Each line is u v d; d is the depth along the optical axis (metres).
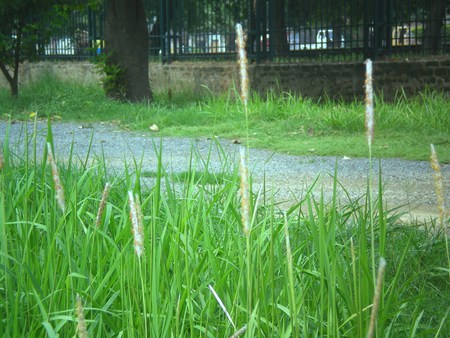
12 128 14.52
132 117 15.46
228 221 4.29
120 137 13.10
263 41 18.83
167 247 3.76
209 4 20.25
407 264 4.53
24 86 24.00
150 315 3.03
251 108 14.42
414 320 3.24
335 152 10.76
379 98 16.62
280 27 18.58
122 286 3.14
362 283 2.96
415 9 16.73
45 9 18.44
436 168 2.31
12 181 4.57
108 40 18.22
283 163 10.02
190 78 20.33
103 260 3.47
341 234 4.39
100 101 17.61
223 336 3.22
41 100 17.92
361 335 2.83
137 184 4.36
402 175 9.05
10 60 18.83
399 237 5.16
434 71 16.20
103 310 3.13
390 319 3.48
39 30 19.66
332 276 3.02
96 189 4.88
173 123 14.50
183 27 20.92
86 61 23.94
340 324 3.20
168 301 3.17
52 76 24.77
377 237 4.88
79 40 24.30
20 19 18.47
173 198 4.53
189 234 3.85
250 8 19.05
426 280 4.34
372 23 17.12
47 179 4.95
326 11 17.81
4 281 3.60
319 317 3.12
